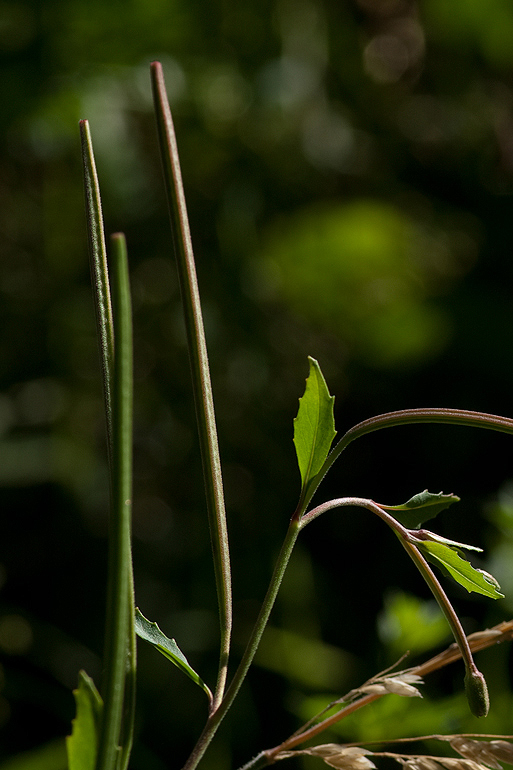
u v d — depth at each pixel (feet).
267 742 2.31
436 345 3.14
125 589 0.86
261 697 2.40
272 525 2.78
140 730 2.28
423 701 1.39
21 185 3.15
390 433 3.08
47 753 1.84
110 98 3.06
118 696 0.87
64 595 2.69
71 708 2.38
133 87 3.10
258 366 2.98
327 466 0.94
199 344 0.93
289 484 2.91
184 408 2.98
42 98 2.93
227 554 0.95
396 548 2.75
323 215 3.17
